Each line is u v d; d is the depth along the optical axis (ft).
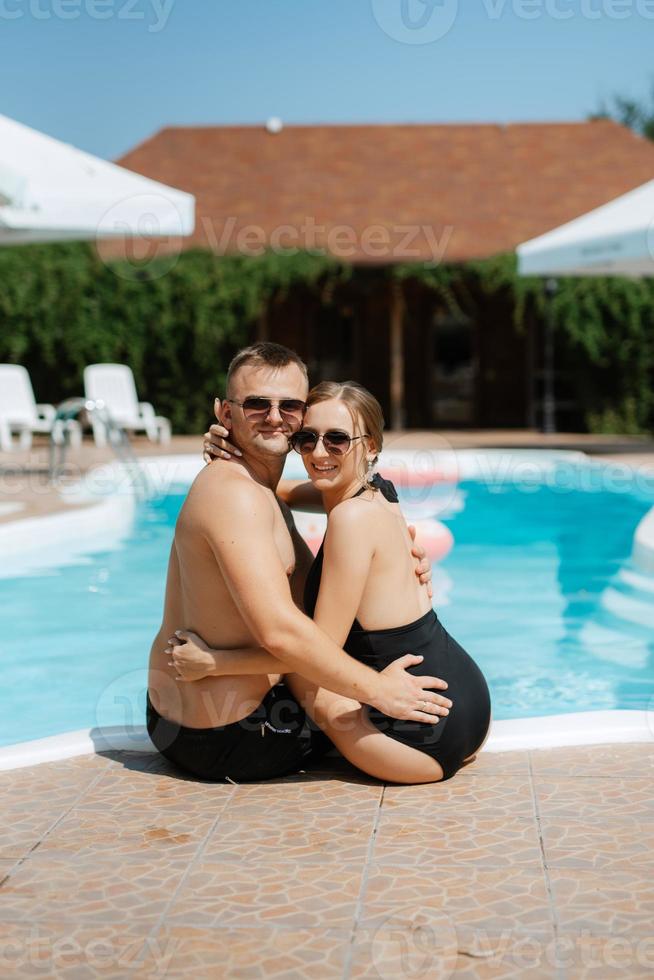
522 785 10.20
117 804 9.87
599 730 11.60
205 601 10.23
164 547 28.40
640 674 17.39
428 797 9.97
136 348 61.46
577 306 60.95
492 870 8.29
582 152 70.69
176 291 60.64
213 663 10.14
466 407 69.00
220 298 60.29
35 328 61.11
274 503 10.57
